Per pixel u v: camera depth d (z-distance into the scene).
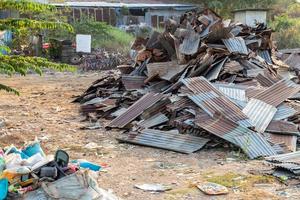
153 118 13.62
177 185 9.98
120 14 43.22
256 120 12.44
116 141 13.05
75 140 13.23
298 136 12.37
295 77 16.34
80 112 16.58
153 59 16.86
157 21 44.69
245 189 9.73
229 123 12.29
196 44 15.85
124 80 16.59
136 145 12.70
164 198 9.40
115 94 16.72
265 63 15.95
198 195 9.51
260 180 10.11
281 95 13.58
